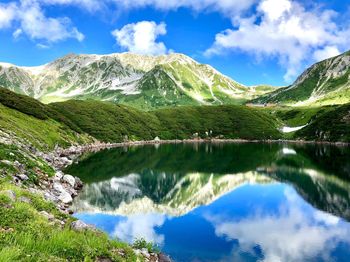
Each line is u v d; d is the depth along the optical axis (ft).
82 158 352.49
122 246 69.10
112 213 143.33
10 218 57.36
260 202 178.29
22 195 81.46
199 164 337.31
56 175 175.94
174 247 106.11
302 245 110.93
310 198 187.73
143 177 254.88
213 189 215.51
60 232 58.80
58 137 422.82
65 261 46.88
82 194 175.22
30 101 512.63
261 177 262.06
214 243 110.73
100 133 623.36
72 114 647.15
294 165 330.95
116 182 226.17
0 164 128.77
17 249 42.22
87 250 54.39
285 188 218.38
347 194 197.98
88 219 130.62
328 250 106.63
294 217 147.23
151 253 85.97
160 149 518.78
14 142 202.59
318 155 431.84
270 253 102.68
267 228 130.00
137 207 160.56
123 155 406.00
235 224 135.44
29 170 147.95
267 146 610.24
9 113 391.86
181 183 235.40
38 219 63.00
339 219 144.05
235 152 474.49
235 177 262.26
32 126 383.65
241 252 103.30
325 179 251.39
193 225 132.98
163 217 144.97
